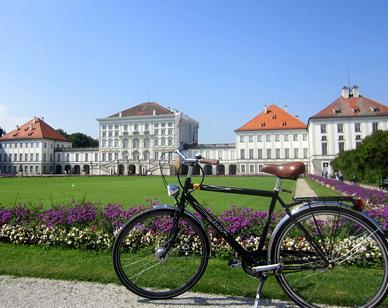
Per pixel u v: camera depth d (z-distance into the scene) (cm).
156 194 2072
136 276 418
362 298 364
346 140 7881
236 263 388
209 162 396
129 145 10531
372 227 360
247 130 9400
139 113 10600
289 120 9331
